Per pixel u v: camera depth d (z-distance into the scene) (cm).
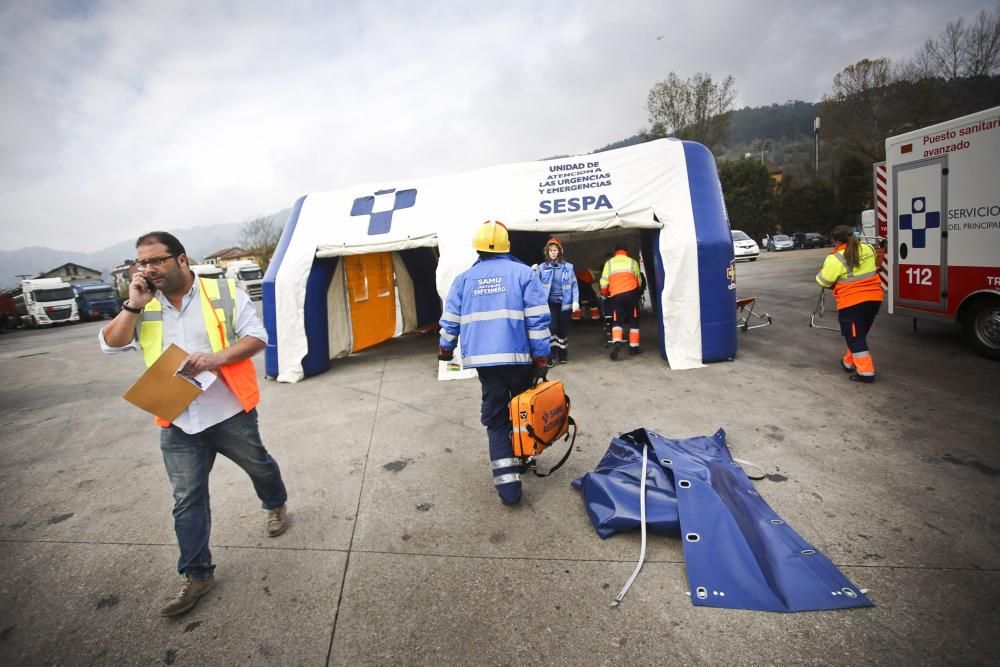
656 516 303
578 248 1338
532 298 347
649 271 902
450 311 363
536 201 744
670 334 695
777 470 383
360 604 271
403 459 454
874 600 249
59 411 738
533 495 371
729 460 376
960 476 359
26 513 402
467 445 477
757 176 4412
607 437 467
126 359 1234
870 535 299
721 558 268
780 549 274
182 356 255
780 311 1087
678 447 362
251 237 7056
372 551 317
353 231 795
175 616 270
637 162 733
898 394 532
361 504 376
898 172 731
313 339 801
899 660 215
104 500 418
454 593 275
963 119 639
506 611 259
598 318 1198
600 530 313
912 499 334
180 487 274
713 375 643
